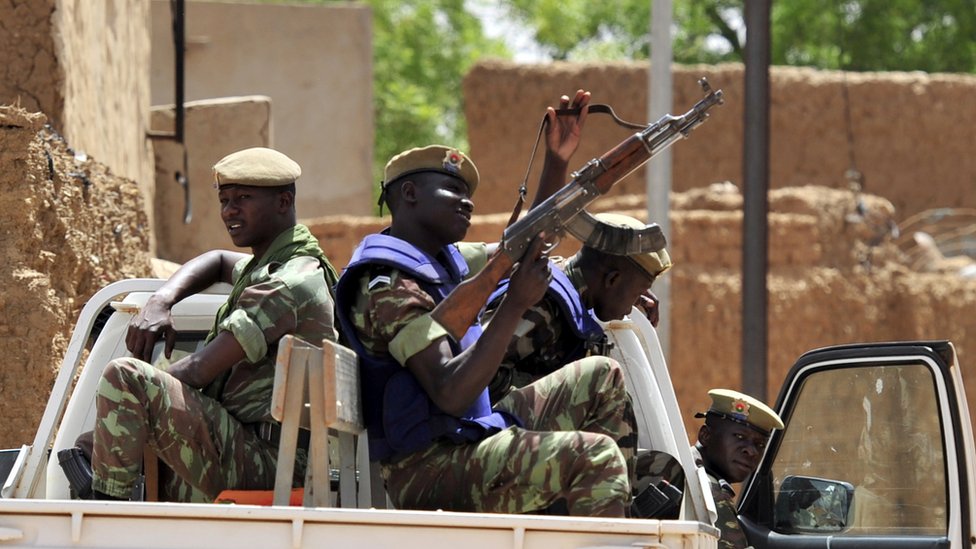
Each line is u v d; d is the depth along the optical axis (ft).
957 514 61.26
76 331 58.80
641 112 245.24
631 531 41.50
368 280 48.52
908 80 252.62
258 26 231.30
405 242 49.80
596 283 55.98
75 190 87.97
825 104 251.60
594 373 50.67
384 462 48.85
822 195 207.72
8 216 79.87
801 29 363.76
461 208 51.03
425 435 47.50
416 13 385.29
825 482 66.33
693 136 246.88
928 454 63.16
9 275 78.79
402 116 362.12
